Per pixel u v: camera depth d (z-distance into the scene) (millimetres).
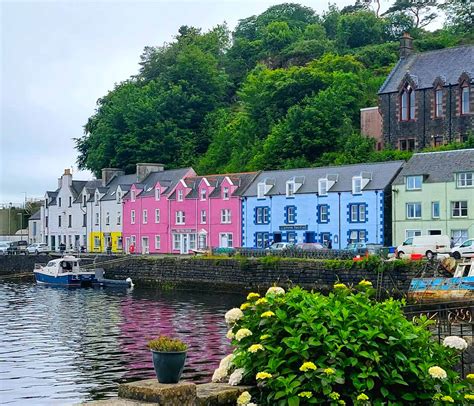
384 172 58656
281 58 114938
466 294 35844
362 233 58031
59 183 99312
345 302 9641
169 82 106438
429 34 115812
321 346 8867
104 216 88562
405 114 71062
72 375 23391
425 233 54688
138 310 43781
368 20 116000
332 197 60156
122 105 103125
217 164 93125
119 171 94688
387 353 8977
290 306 9375
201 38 129125
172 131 99812
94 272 66688
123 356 26906
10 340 31438
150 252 80188
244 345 9438
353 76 86500
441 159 56000
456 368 13945
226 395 9023
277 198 64438
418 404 9023
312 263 48250
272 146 78938
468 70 67250
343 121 77688
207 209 72188
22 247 96625
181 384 8695
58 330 34844
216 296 52625
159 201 78750
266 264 51438
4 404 19516
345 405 8750
